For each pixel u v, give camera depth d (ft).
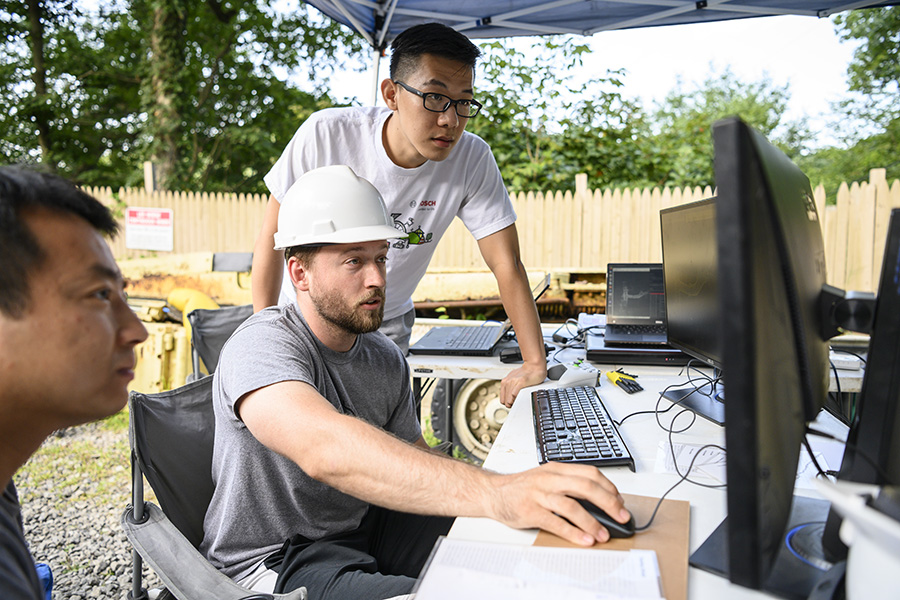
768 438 2.20
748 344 2.02
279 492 4.73
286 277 7.93
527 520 3.12
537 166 23.00
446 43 6.26
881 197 13.89
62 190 2.23
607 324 8.08
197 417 5.24
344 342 5.13
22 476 12.16
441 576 2.66
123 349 2.42
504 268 7.77
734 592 2.54
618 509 3.07
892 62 30.94
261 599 3.47
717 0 10.99
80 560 9.09
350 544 4.91
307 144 7.40
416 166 7.52
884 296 2.80
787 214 2.62
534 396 5.51
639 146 24.34
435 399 10.87
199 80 35.65
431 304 16.30
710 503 3.45
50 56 36.29
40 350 2.16
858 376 6.18
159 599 4.59
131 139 37.22
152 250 19.19
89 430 14.97
